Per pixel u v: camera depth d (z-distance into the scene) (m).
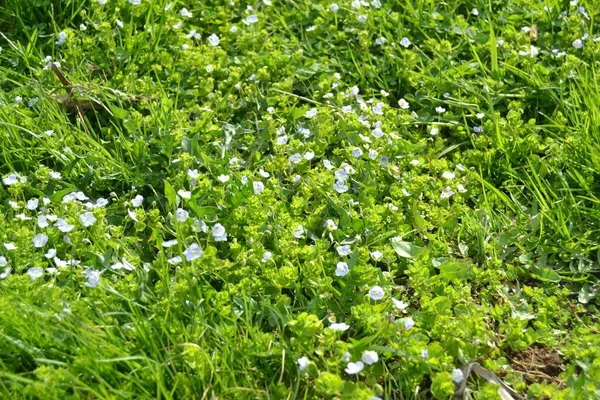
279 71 0.92
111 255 0.70
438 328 0.65
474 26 1.00
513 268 0.74
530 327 0.69
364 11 0.98
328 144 0.85
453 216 0.77
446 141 0.88
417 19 0.99
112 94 0.88
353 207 0.78
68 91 0.86
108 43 0.92
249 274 0.69
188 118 0.88
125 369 0.61
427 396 0.64
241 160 0.82
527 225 0.78
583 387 0.63
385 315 0.66
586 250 0.75
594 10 0.99
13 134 0.81
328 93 0.90
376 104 0.88
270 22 1.02
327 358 0.63
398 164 0.83
